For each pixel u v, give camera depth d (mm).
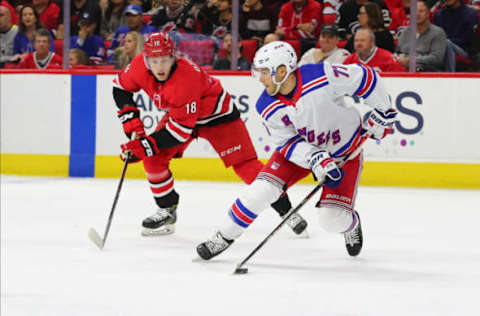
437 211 19734
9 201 20859
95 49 28125
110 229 16562
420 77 25547
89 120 27562
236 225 12641
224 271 12102
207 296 10266
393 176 25859
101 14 27891
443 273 12000
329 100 11609
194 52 27375
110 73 27281
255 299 10094
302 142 11891
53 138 27844
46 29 28438
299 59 26969
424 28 25859
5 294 10406
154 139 14469
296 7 26609
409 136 25734
